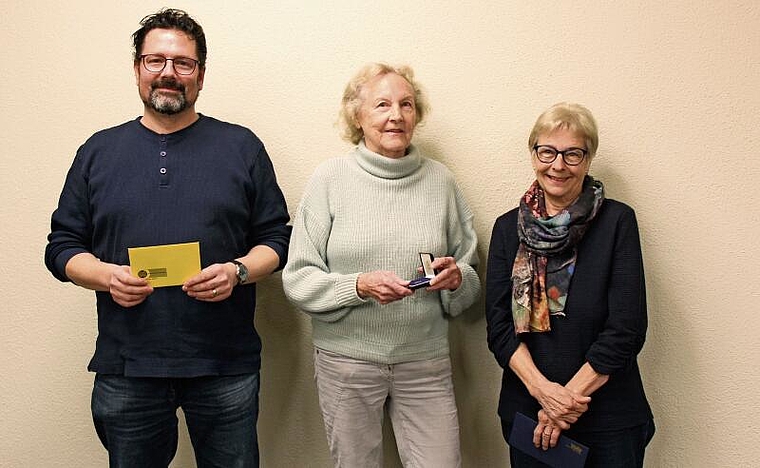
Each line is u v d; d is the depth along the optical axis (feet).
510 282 6.18
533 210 6.07
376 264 6.16
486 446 7.21
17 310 7.75
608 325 5.69
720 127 6.74
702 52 6.74
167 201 6.02
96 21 7.56
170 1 7.48
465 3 7.06
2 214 7.73
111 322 6.09
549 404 5.67
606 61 6.88
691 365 6.86
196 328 5.99
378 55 7.22
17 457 7.75
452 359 7.23
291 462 7.50
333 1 7.26
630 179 6.89
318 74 7.30
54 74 7.63
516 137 7.04
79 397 7.71
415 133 7.22
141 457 6.15
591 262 5.79
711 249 6.79
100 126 7.59
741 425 6.79
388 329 6.15
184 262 5.84
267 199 6.53
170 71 6.01
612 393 5.75
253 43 7.40
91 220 6.32
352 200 6.27
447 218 6.51
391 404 6.51
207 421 6.26
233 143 6.38
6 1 7.68
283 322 7.45
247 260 6.17
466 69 7.09
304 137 7.36
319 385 6.49
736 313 6.77
